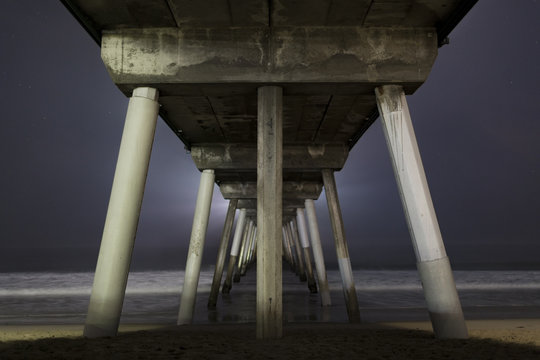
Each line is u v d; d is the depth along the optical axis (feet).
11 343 19.06
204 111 32.60
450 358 16.25
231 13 21.47
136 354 16.55
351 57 22.68
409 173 22.03
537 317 38.78
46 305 57.57
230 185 60.03
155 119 23.43
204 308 54.08
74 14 20.93
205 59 22.66
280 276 21.61
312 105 31.78
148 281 105.29
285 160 42.75
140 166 22.59
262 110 22.86
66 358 15.62
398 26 22.80
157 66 22.67
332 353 17.21
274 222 21.86
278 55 22.66
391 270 178.19
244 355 16.66
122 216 21.99
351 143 42.14
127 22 22.27
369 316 42.52
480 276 126.41
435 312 21.22
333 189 42.83
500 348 18.37
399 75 22.58
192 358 15.99
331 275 142.51
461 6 20.39
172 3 20.61
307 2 20.52
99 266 21.63
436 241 21.48
